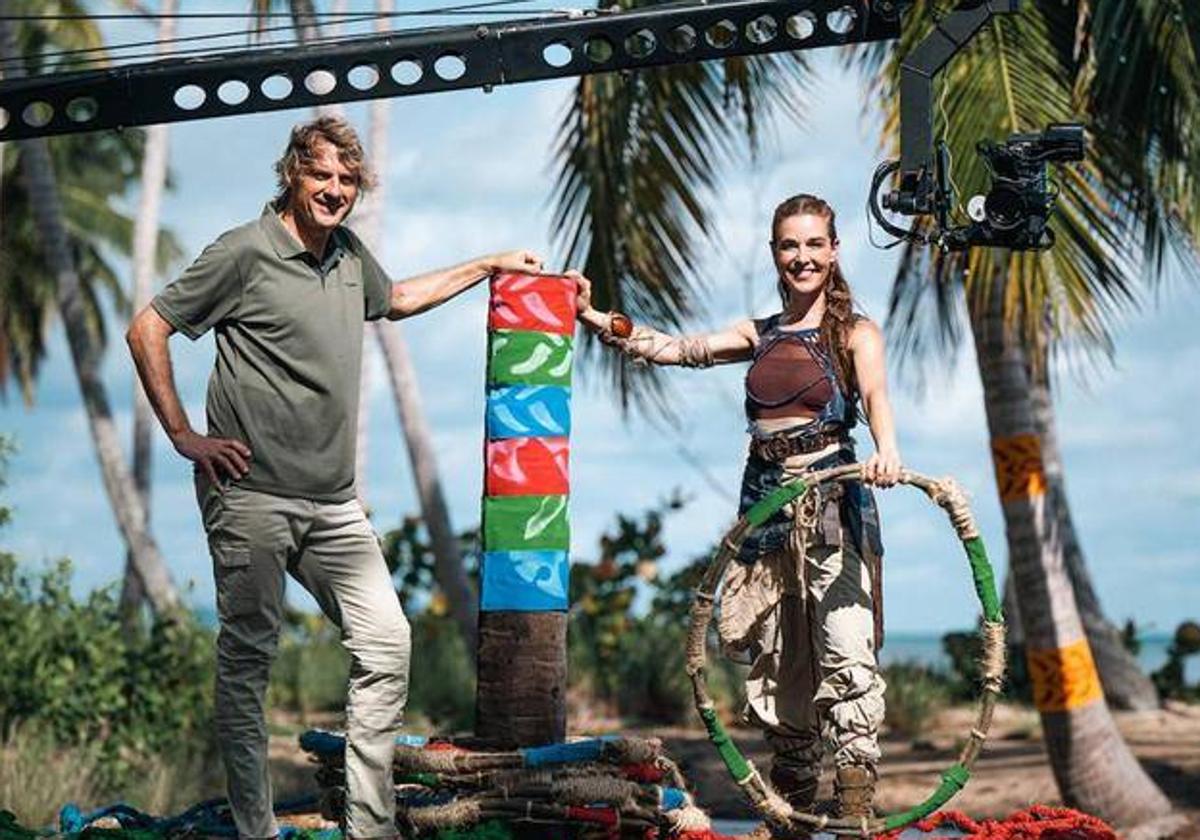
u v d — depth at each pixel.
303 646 22.61
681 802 6.50
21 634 15.86
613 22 7.89
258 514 5.84
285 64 7.79
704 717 5.73
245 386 5.85
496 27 7.87
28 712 15.67
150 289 25.30
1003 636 5.72
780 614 5.94
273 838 5.95
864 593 5.78
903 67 7.62
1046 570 14.27
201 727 16.80
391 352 21.67
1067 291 11.96
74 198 40.72
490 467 6.60
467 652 22.33
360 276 6.04
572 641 21.88
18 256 37.28
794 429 5.88
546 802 6.12
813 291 5.96
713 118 13.49
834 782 5.76
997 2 7.62
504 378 6.61
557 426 6.61
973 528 5.68
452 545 21.47
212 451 5.80
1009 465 14.28
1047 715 14.38
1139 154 12.38
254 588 5.88
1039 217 7.44
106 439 24.12
